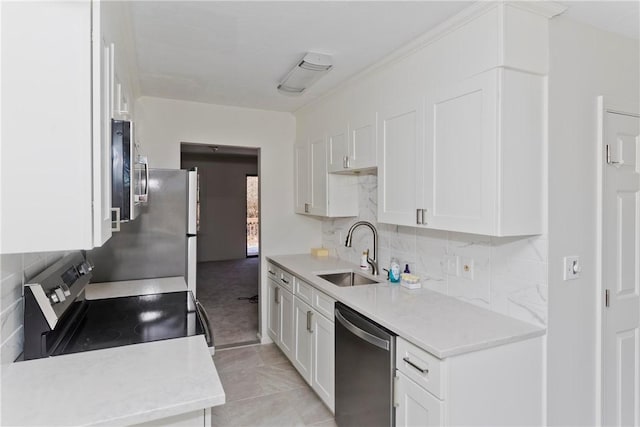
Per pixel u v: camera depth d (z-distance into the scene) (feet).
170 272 9.10
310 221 13.01
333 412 7.56
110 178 4.09
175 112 11.03
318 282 8.47
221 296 18.45
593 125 6.08
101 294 7.48
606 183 6.23
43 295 4.62
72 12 3.41
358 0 5.47
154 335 5.35
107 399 3.54
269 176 12.42
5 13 3.25
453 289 7.22
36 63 3.33
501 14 5.17
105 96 3.89
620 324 6.45
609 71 6.24
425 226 6.59
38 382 3.85
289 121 12.64
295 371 10.25
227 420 7.93
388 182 7.63
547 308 5.54
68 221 3.44
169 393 3.66
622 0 5.16
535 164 5.49
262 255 12.37
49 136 3.38
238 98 10.84
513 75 5.30
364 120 8.54
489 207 5.32
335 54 7.45
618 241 6.42
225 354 11.43
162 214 9.00
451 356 4.77
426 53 6.63
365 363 6.31
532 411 5.46
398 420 5.57
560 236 5.69
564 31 5.71
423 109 6.61
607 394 6.26
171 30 6.51
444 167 6.14
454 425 4.82
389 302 6.88
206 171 28.12
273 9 5.77
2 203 3.28
